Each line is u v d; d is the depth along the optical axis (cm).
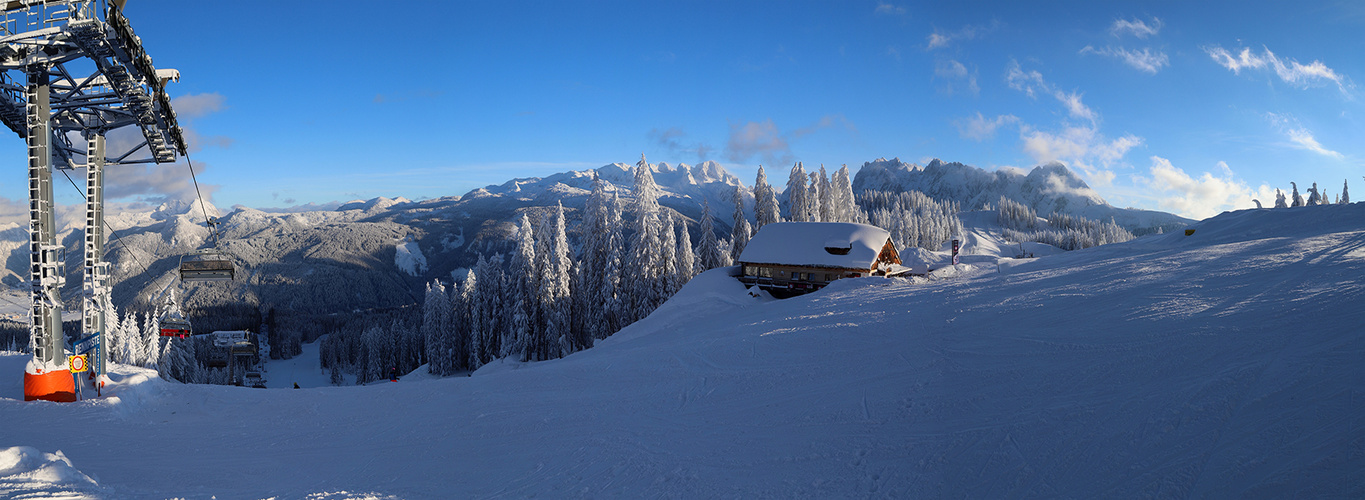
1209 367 995
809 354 1795
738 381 1614
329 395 1862
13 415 1472
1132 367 1099
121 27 1509
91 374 1762
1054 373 1171
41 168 1648
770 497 869
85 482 852
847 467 945
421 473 1130
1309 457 644
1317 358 895
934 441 980
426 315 7219
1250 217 4425
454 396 1805
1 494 739
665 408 1458
